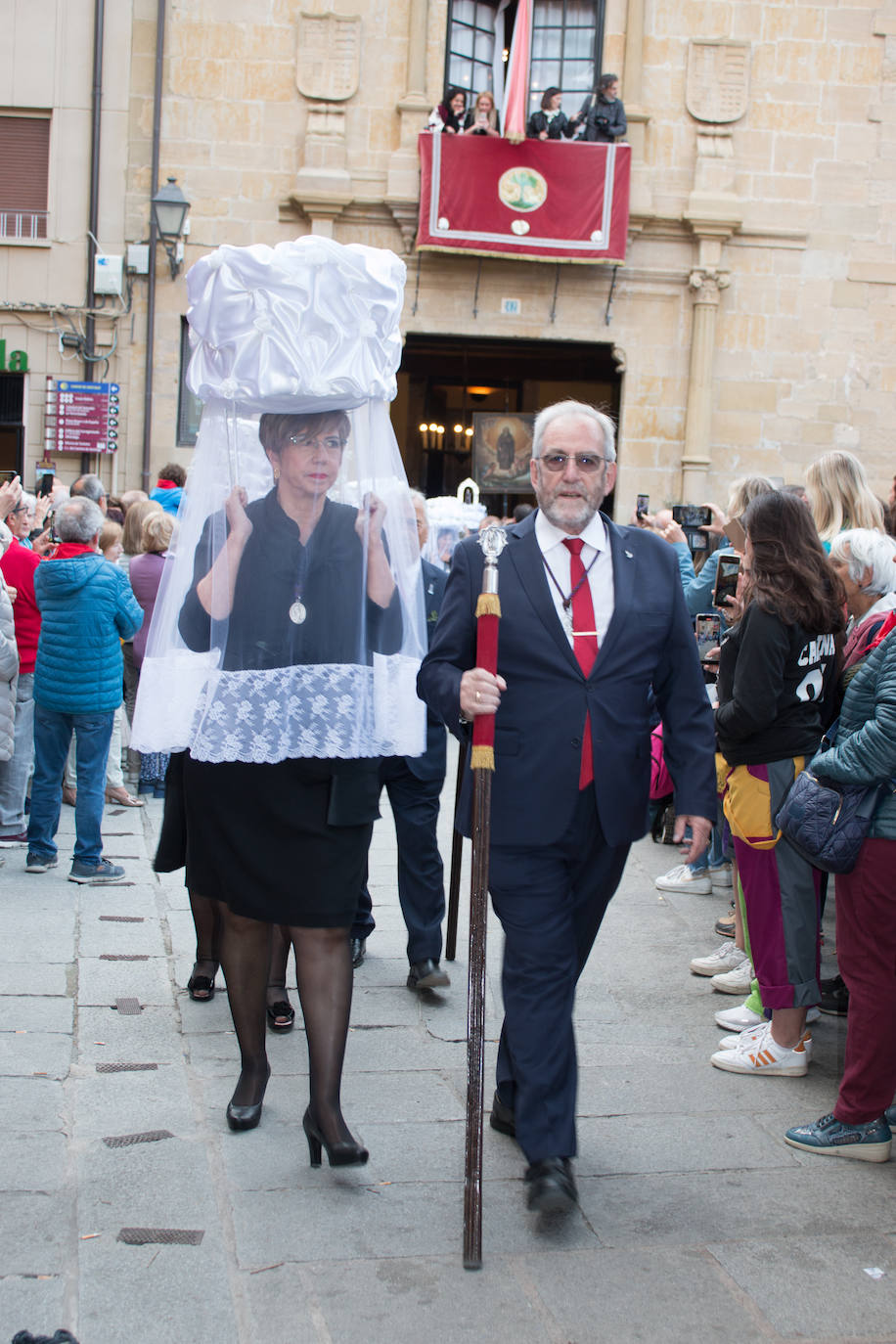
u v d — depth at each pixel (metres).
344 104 15.11
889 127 15.55
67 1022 4.46
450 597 3.44
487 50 15.74
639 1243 3.09
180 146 15.16
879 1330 2.76
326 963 3.43
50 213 15.14
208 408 3.46
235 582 3.42
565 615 3.37
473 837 3.07
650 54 15.42
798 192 15.55
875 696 3.59
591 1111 3.90
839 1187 3.43
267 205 15.28
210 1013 4.62
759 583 4.09
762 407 15.77
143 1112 3.74
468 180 14.86
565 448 3.33
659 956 5.54
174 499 10.73
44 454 15.38
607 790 3.30
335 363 3.31
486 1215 3.20
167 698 3.46
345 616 3.43
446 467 18.67
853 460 5.20
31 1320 2.67
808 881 4.10
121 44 15.05
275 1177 3.36
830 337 15.72
